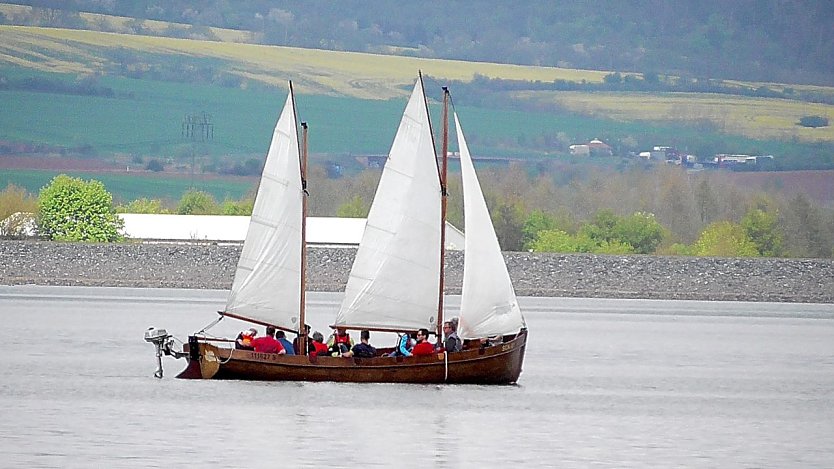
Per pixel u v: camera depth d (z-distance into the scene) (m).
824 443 175.12
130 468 147.12
